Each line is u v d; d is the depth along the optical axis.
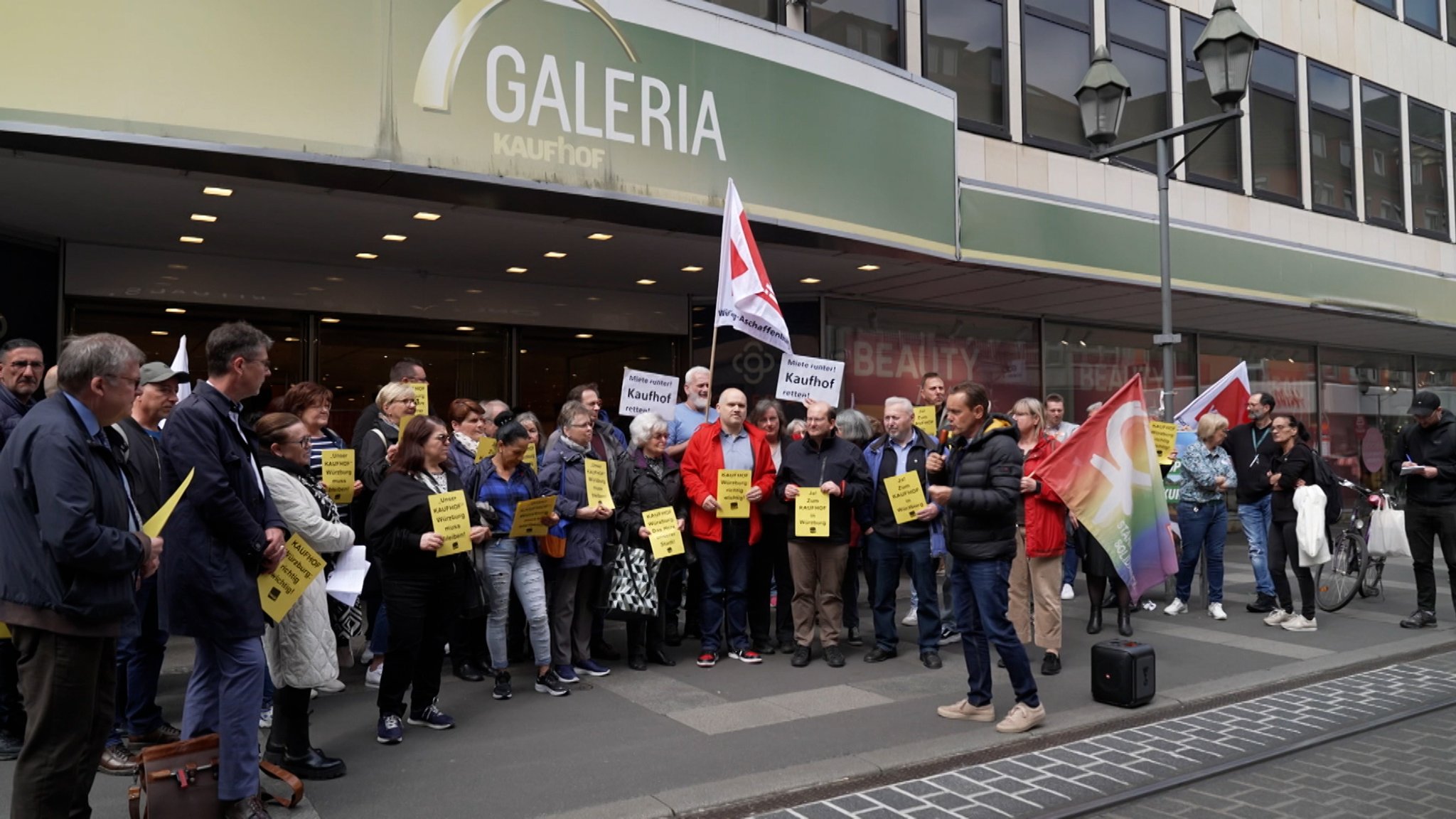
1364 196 17.55
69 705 3.40
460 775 4.86
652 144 7.59
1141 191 13.77
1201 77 14.87
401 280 10.57
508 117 6.88
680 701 6.25
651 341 12.46
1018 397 14.48
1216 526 9.32
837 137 8.91
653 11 7.66
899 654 7.69
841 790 4.79
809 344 12.56
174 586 3.96
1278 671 7.13
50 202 7.59
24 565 3.36
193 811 3.92
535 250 9.66
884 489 7.32
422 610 5.36
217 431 4.02
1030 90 12.67
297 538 4.44
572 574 6.72
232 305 9.67
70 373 3.47
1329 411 19.52
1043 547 7.04
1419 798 4.60
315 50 6.19
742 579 7.37
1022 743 5.43
